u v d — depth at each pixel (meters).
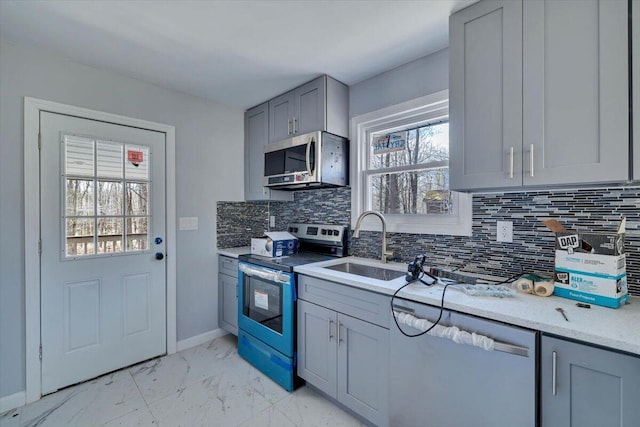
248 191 2.95
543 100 1.22
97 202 2.12
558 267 1.28
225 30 1.67
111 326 2.18
